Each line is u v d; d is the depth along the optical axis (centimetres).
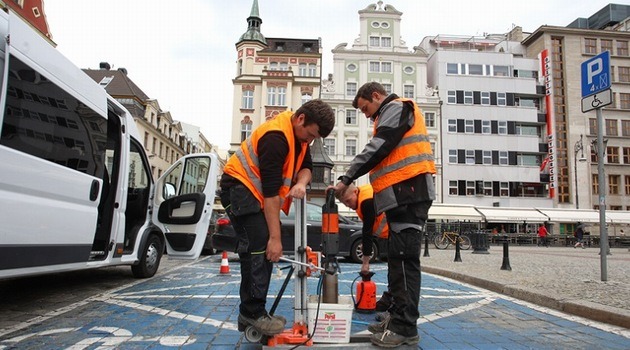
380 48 4172
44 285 615
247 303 287
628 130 4466
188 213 683
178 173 730
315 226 1041
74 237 469
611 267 949
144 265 696
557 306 482
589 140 4369
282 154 279
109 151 645
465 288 654
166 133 4700
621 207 4356
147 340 334
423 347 327
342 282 690
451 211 3212
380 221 459
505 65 4372
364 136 3988
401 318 297
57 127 440
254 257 286
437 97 4162
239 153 301
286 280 303
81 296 533
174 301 500
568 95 4419
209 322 395
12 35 371
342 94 4044
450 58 4309
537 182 4216
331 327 296
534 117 4325
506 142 4238
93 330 364
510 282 626
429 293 596
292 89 4119
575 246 2908
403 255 303
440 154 4131
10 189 372
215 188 701
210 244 1313
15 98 377
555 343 345
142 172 705
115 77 4109
